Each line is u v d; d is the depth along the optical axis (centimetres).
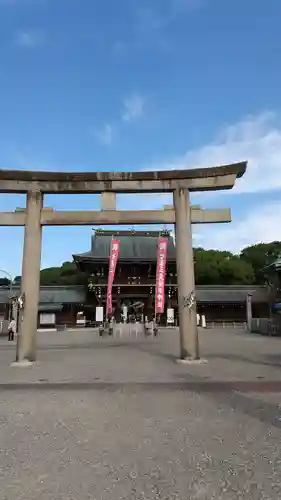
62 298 6269
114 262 4972
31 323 1686
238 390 1034
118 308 6116
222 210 1775
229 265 8219
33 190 1780
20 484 465
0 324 4750
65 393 1014
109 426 705
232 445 593
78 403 896
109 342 3053
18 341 1675
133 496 432
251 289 6512
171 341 3138
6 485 462
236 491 441
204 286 6550
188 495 433
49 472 501
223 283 8288
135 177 1781
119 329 4459
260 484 458
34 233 1750
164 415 779
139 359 1806
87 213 1775
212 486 455
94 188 1780
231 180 1758
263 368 1452
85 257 6075
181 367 1504
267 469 502
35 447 596
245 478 475
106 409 835
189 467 512
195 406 854
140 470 505
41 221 1767
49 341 3206
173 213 1788
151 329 4031
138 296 6178
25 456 559
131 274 6272
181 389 1055
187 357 1659
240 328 5509
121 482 468
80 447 594
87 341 3186
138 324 4538
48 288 6481
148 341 3148
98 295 6100
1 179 1766
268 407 835
